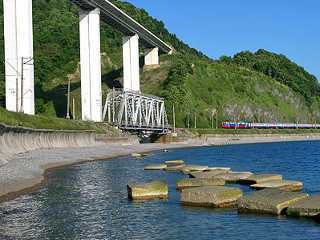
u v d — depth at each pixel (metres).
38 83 169.62
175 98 171.50
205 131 161.50
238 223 19.73
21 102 81.50
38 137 67.25
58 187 31.88
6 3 83.50
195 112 174.88
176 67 184.38
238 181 32.47
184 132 150.62
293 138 195.88
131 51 142.88
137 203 24.94
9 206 23.98
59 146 75.75
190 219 20.72
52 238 17.61
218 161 63.94
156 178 38.25
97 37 110.50
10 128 53.34
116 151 83.19
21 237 17.69
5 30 83.56
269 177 32.06
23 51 83.19
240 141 161.50
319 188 31.70
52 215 21.75
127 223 20.16
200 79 195.38
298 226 18.97
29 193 28.73
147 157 73.31
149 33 161.00
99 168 49.16
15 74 82.94
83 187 32.00
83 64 110.12
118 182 35.38
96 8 110.69
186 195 24.19
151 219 20.91
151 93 173.00
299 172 45.56
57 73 181.88
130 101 124.38
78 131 86.00
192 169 43.16
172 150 100.94
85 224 19.92
